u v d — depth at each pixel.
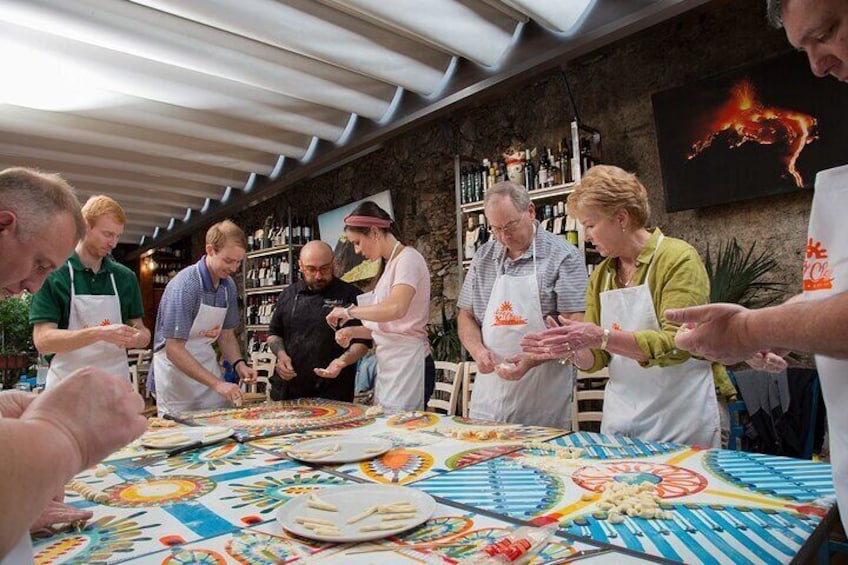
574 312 2.07
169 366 2.55
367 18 3.07
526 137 4.44
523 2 2.79
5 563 0.48
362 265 5.69
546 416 2.11
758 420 2.43
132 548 0.87
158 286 10.34
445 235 5.09
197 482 1.24
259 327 6.87
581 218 1.78
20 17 2.64
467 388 2.49
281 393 2.97
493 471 1.26
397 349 2.55
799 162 2.93
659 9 2.69
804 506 0.97
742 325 0.83
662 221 3.62
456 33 3.09
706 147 3.28
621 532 0.88
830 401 0.85
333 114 4.38
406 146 5.48
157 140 4.59
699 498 1.03
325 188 6.42
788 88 2.95
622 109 3.83
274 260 6.74
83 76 3.29
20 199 0.92
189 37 3.06
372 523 0.93
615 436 1.61
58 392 0.53
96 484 1.23
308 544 0.87
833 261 0.86
